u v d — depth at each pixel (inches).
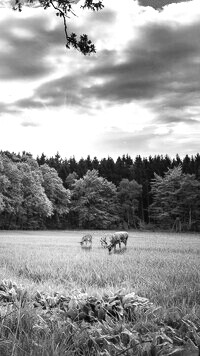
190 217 3740.2
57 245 1317.7
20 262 687.7
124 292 332.8
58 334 178.4
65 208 3737.7
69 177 4825.3
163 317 223.9
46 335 171.9
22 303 233.0
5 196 2797.7
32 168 3545.8
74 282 447.5
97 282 464.8
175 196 3870.6
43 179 3563.0
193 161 5315.0
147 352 159.2
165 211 3880.4
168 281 426.0
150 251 1083.9
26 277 529.7
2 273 514.6
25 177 3029.0
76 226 4018.2
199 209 3848.4
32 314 206.5
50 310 231.3
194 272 513.7
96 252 1013.8
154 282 406.3
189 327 193.0
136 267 597.3
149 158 5821.9
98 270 553.6
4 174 2787.9
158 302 312.2
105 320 219.6
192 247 1301.7
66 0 182.9
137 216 4264.3
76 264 653.3
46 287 375.2
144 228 3978.8
